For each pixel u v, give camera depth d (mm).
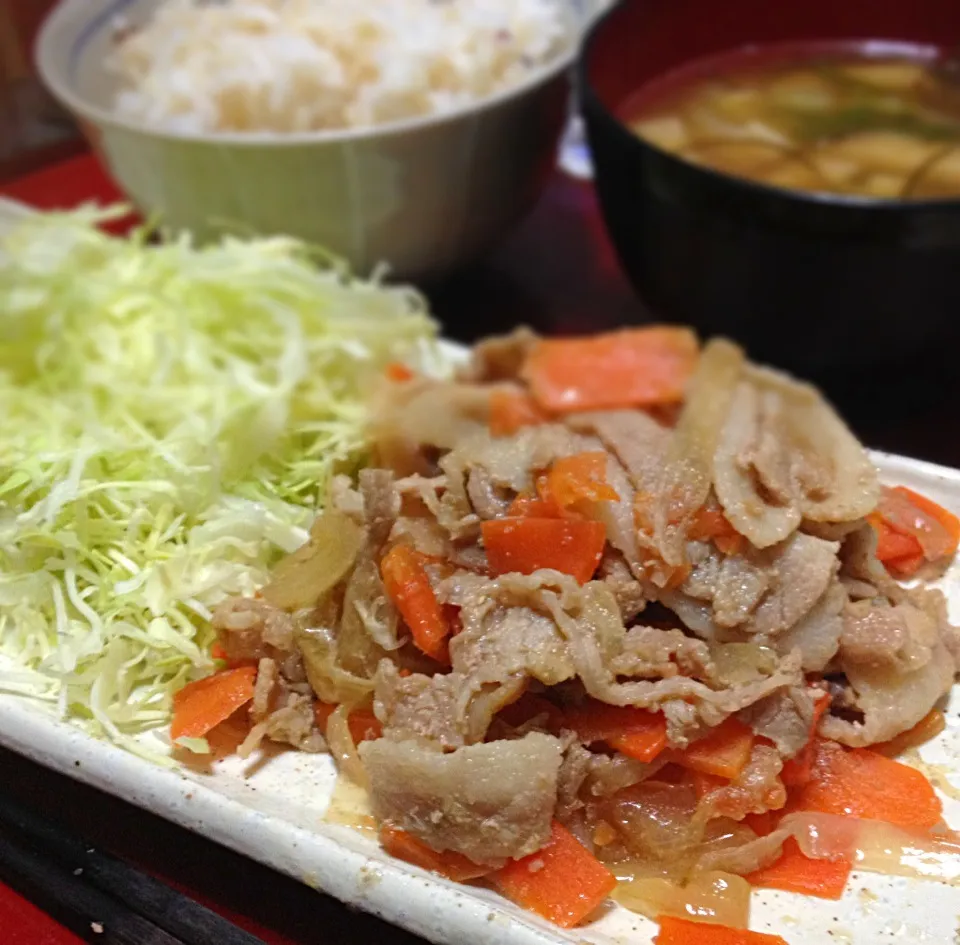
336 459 239
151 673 211
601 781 187
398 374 262
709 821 187
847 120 298
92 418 248
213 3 359
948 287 242
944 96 304
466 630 192
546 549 199
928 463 233
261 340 271
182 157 286
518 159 304
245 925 187
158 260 287
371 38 325
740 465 208
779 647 196
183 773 190
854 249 238
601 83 294
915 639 196
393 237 302
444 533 211
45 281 276
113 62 341
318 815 189
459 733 185
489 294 327
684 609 197
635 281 287
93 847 193
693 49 321
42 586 219
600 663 186
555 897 175
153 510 231
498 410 234
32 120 448
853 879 180
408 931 175
